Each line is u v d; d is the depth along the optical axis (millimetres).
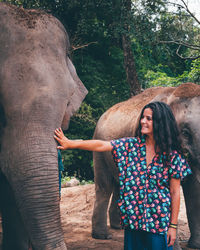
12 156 2320
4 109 2455
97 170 4711
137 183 2180
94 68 11867
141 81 12820
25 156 2268
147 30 9734
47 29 2779
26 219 2238
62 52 2789
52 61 2639
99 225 4480
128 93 12203
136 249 2193
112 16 10367
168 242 2141
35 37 2668
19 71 2498
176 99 3570
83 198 6430
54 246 2174
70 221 5383
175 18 10406
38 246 2184
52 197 2234
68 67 3072
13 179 2289
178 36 10594
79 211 5934
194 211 3805
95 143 2283
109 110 5164
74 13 11016
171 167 2152
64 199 6562
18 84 2467
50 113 2424
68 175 11367
